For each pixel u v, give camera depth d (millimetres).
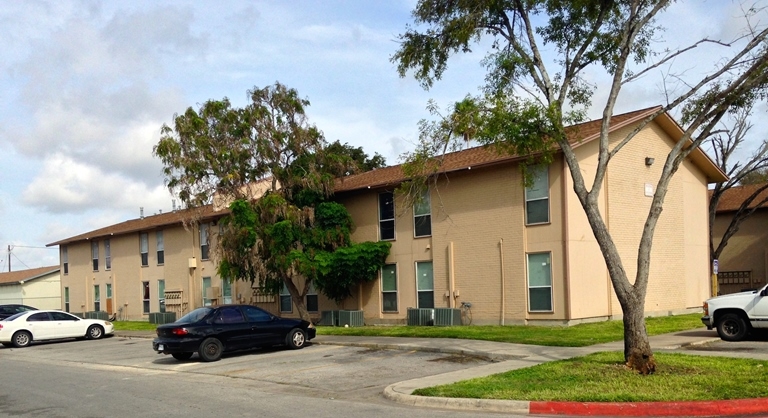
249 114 27984
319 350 20078
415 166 16016
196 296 39000
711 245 32156
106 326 31422
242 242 27234
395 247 28094
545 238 23344
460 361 16438
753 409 9969
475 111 13891
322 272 27359
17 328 28625
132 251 44406
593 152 23828
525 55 14398
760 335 18969
